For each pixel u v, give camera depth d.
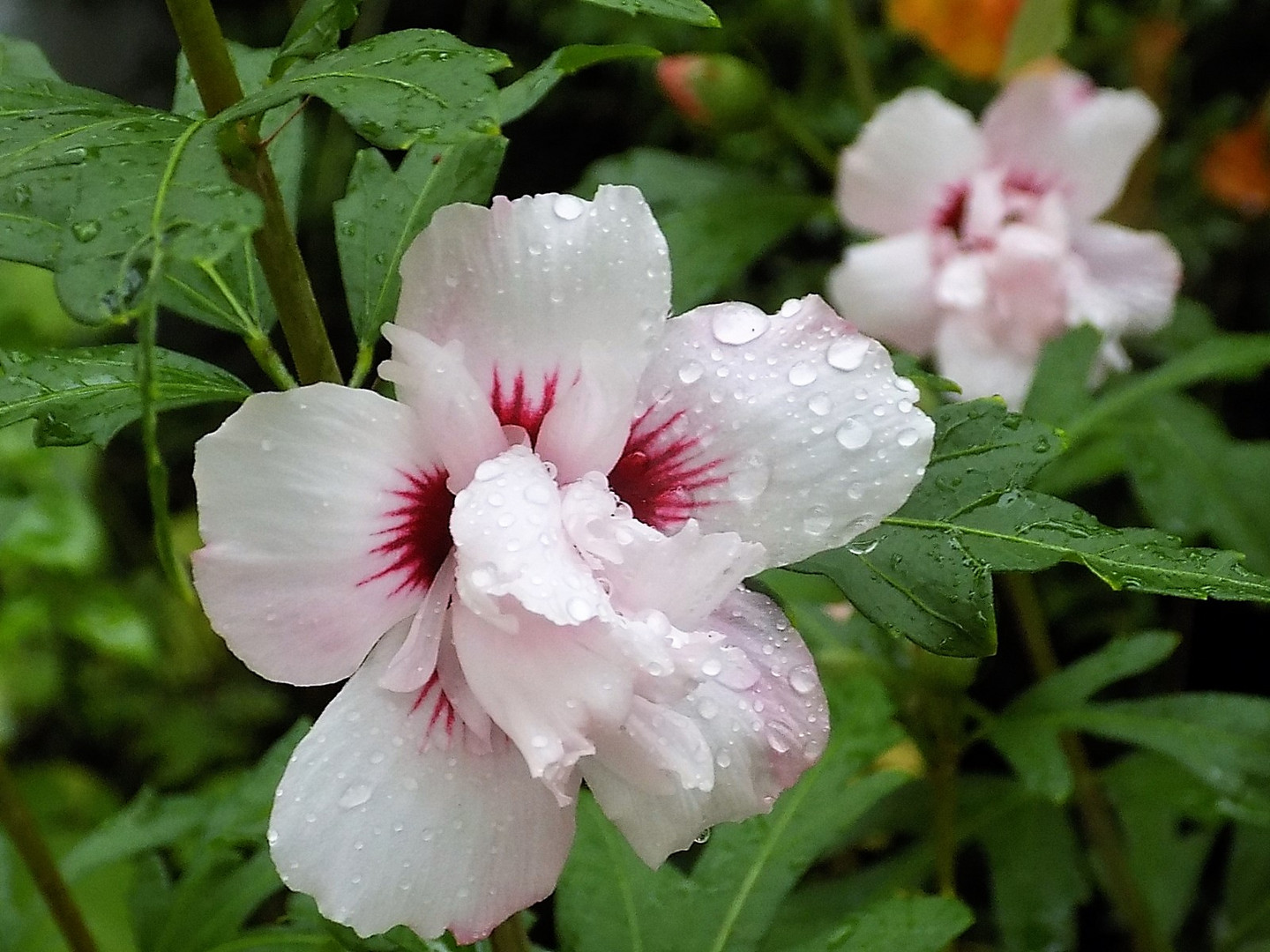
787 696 0.23
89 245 0.19
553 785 0.21
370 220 0.27
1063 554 0.24
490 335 0.22
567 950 0.31
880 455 0.22
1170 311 0.49
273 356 0.26
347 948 0.28
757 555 0.22
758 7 0.81
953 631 0.24
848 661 0.36
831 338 0.23
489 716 0.22
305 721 0.37
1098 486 0.74
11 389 0.25
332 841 0.22
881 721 0.33
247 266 0.26
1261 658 0.72
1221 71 0.84
